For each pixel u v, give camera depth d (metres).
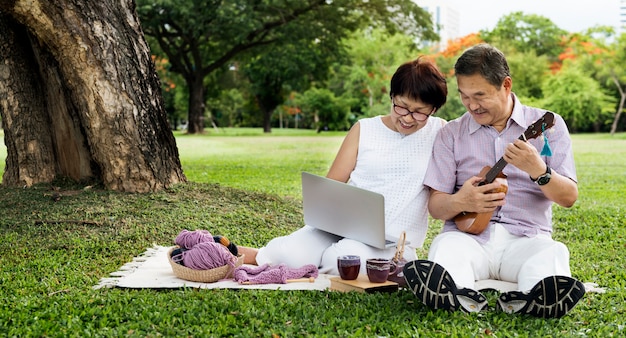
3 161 16.12
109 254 5.04
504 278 3.70
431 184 3.93
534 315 3.22
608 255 5.25
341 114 44.75
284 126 64.00
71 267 4.61
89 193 6.70
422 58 3.91
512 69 40.75
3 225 5.79
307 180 4.08
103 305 3.52
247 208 6.77
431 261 3.20
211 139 28.05
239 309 3.36
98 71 6.53
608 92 38.66
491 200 3.54
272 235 5.89
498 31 49.56
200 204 6.64
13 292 3.94
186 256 3.98
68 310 3.42
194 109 32.81
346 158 4.23
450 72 34.56
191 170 13.31
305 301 3.53
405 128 4.04
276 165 14.79
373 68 41.03
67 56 6.43
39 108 7.26
